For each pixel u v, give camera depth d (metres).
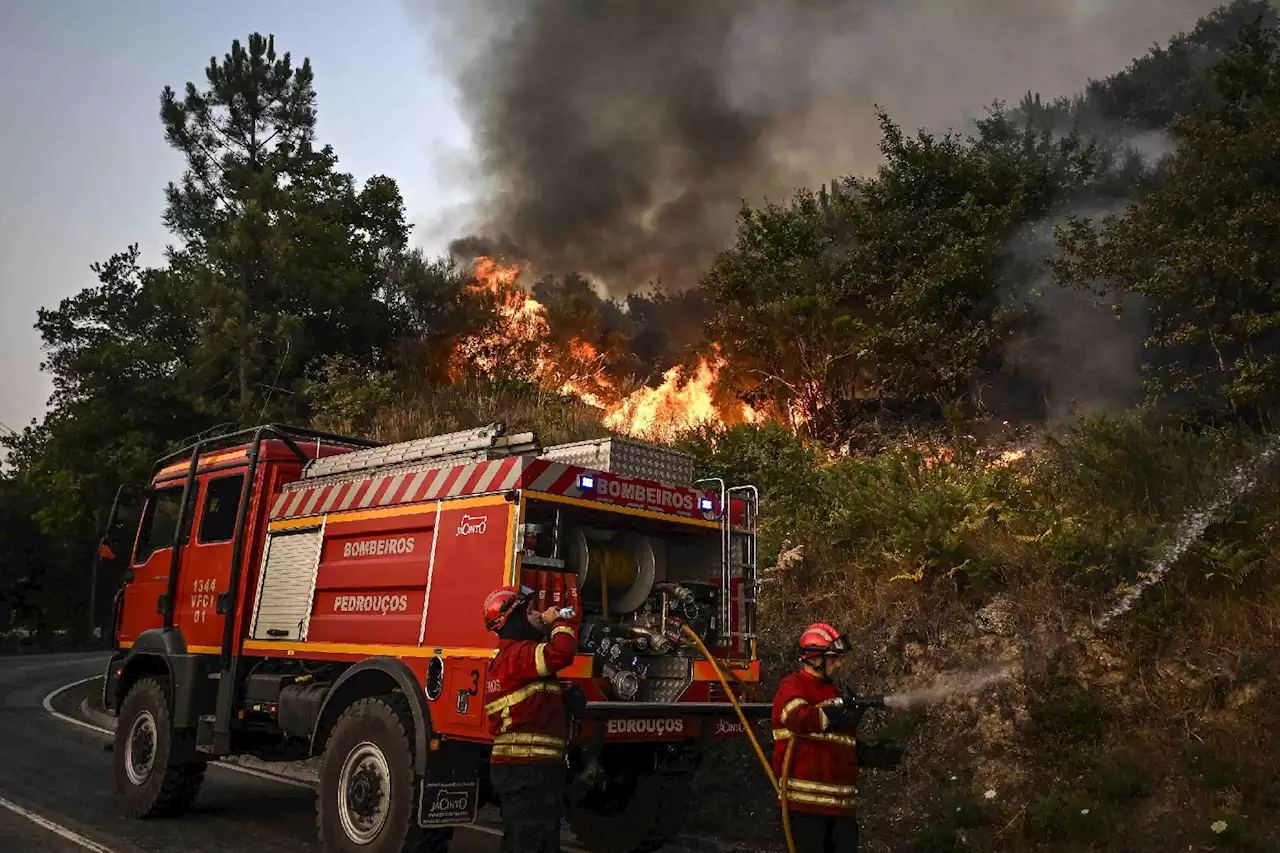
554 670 4.98
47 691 19.00
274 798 8.74
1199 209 10.19
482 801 6.11
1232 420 9.54
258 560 7.72
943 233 13.19
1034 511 8.42
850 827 4.60
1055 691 7.21
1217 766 6.12
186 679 7.73
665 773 6.61
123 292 30.75
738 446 12.27
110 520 9.27
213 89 27.03
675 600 6.50
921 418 13.45
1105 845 5.92
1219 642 6.86
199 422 23.83
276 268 23.52
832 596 9.30
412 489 6.43
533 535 5.68
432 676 5.74
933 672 8.00
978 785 6.92
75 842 6.75
